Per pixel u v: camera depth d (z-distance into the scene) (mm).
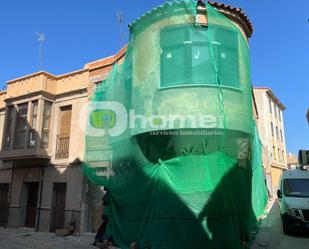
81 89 17375
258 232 12836
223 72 10742
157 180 10227
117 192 11859
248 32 13133
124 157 11750
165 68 10961
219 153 10016
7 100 19484
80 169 16375
